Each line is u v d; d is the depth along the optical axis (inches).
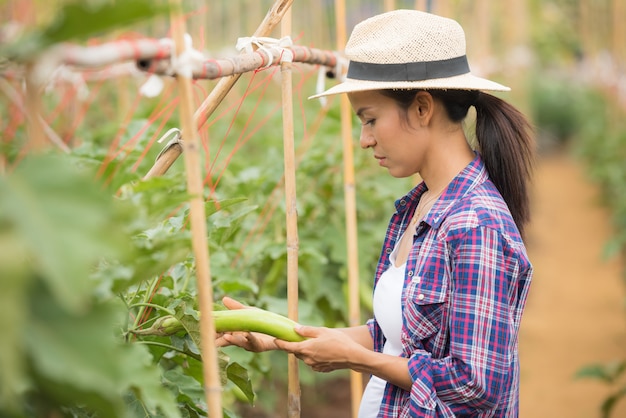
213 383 60.9
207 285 59.9
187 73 58.0
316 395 187.3
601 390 201.0
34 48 45.1
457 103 77.7
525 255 74.2
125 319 76.7
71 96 148.7
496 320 72.0
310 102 259.9
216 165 155.3
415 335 75.7
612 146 431.8
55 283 40.8
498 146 81.2
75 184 44.2
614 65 456.1
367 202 149.6
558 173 610.5
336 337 76.3
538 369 217.0
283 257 127.3
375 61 75.9
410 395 75.5
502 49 431.8
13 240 41.8
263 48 80.2
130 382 54.5
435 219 75.4
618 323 255.4
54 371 43.5
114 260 64.4
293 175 88.4
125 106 198.7
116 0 44.4
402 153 78.4
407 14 76.6
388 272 82.9
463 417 75.6
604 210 440.5
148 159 123.3
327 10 360.2
